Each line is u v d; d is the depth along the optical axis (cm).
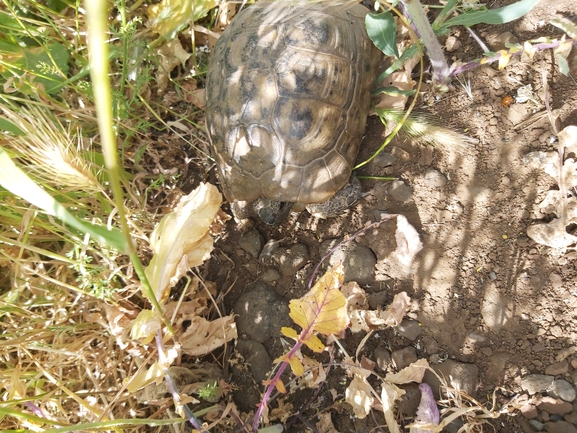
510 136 38
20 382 34
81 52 49
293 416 38
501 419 34
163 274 36
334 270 35
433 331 37
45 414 35
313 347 34
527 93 38
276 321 41
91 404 37
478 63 38
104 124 16
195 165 49
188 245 37
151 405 39
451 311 37
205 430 34
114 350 41
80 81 44
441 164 40
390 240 40
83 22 48
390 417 35
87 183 31
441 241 38
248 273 44
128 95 50
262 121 38
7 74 44
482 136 39
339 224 42
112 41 51
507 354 35
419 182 40
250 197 42
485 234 37
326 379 39
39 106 42
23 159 37
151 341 39
